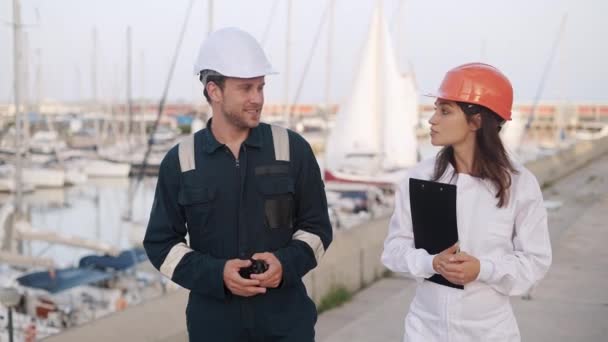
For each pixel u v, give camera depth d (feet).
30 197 96.32
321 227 6.73
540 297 15.83
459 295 6.33
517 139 91.71
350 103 73.00
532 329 13.47
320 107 175.94
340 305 15.94
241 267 6.07
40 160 123.54
